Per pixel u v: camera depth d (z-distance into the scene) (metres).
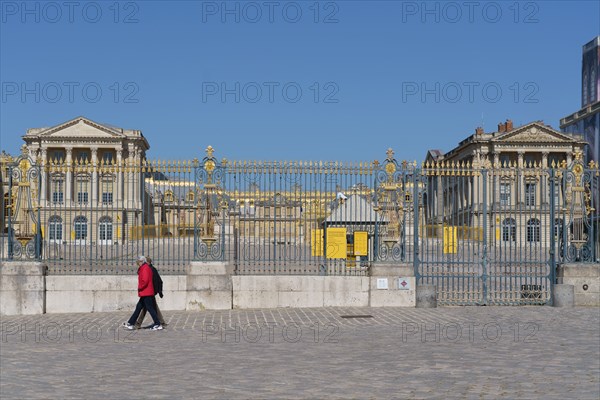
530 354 13.36
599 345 14.48
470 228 23.38
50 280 21.14
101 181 21.58
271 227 25.17
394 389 10.34
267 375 11.47
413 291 22.12
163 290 21.31
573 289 22.31
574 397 9.76
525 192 23.06
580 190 22.88
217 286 21.38
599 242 23.61
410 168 22.28
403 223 22.25
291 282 21.78
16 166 21.55
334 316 19.80
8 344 15.24
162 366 12.40
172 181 21.58
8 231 21.39
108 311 21.25
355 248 22.19
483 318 19.45
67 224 21.62
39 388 10.58
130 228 21.41
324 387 10.52
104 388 10.56
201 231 21.58
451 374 11.44
